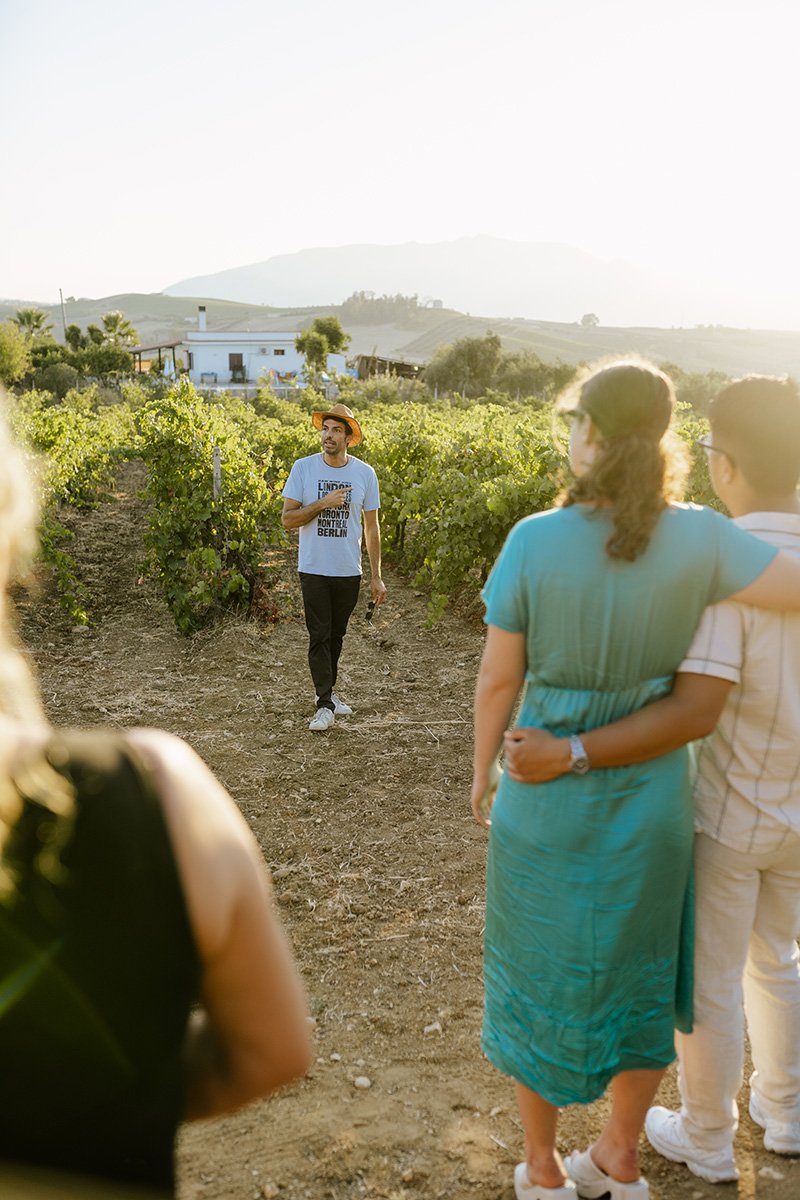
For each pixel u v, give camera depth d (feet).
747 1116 8.20
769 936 7.39
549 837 6.25
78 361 237.45
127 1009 2.68
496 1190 7.40
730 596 6.14
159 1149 2.85
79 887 2.58
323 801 15.06
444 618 27.68
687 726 6.10
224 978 3.11
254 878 3.04
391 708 19.76
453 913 11.67
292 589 31.71
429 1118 8.21
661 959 6.53
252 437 59.36
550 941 6.34
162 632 26.37
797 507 6.81
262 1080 3.35
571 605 6.02
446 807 14.79
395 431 45.52
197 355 308.40
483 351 248.93
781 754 6.62
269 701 20.16
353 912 11.73
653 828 6.19
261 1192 7.38
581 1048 6.35
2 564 2.79
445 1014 9.70
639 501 5.76
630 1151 6.98
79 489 43.73
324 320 322.34
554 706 6.30
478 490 26.43
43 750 2.66
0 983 2.52
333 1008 9.84
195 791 2.93
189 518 27.66
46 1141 2.63
